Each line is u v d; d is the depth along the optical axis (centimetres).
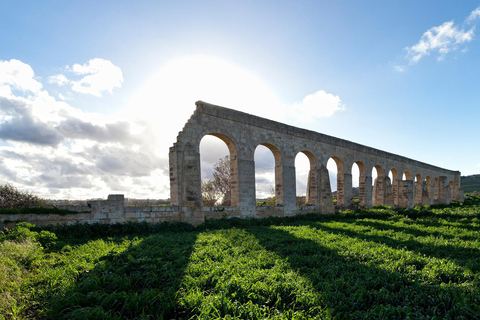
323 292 678
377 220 2355
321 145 3030
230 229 1767
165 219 1852
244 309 600
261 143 2453
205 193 3700
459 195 6512
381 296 662
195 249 1137
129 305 634
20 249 978
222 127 2188
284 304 635
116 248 1131
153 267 839
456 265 898
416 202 5112
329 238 1409
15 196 1723
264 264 927
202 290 728
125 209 1697
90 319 583
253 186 2336
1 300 643
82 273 819
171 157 1998
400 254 1051
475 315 569
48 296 698
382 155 3994
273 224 2217
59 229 1412
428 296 652
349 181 3344
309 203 2934
